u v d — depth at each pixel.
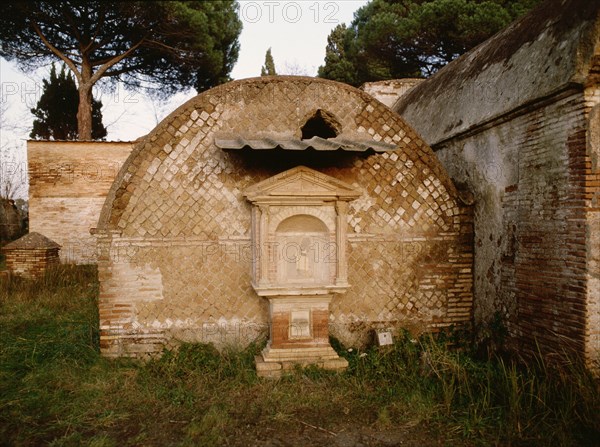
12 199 24.86
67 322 8.45
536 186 5.80
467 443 4.51
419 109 9.91
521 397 5.04
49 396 5.28
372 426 4.83
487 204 6.89
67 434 4.54
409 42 18.48
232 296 6.59
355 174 6.91
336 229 6.25
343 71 22.48
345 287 6.20
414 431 4.75
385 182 6.98
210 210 6.53
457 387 5.47
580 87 5.05
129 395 5.38
